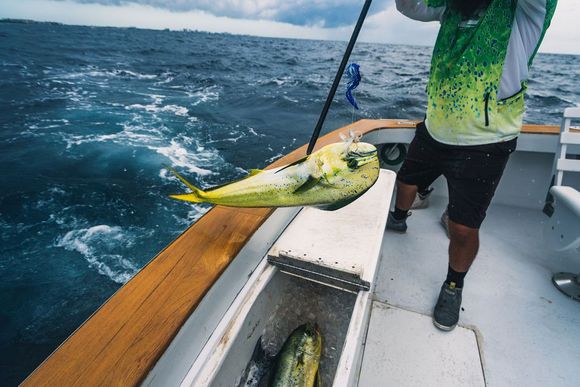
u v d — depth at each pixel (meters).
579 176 2.77
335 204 1.03
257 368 1.27
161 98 18.88
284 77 27.28
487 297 2.03
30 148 10.52
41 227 6.62
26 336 4.60
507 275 2.20
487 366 1.63
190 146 11.09
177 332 1.02
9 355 4.36
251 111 16.22
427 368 1.62
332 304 1.44
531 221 2.77
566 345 1.73
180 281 1.20
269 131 12.92
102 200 7.60
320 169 0.97
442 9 1.67
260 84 23.84
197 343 1.07
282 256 1.32
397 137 2.86
